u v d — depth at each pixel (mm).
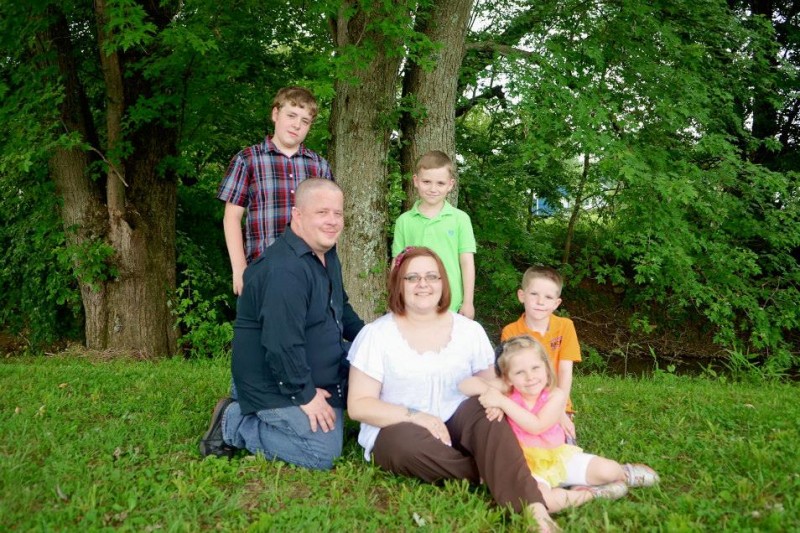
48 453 3117
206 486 2781
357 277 7418
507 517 2600
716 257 9516
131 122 7891
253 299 3039
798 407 4250
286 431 3080
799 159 12141
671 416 4133
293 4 7738
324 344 3162
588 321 12070
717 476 2930
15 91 7305
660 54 9328
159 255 8508
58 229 8453
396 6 6531
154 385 4727
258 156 3699
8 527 2359
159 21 7527
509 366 2889
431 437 2840
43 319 9727
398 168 8078
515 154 10734
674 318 11875
